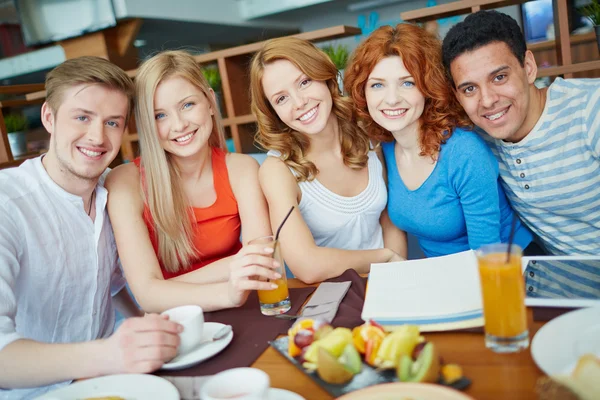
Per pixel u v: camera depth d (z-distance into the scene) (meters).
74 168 1.24
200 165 1.50
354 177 1.60
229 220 1.54
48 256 1.25
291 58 1.45
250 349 0.88
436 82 1.42
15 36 5.59
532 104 1.41
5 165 2.85
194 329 0.89
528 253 1.65
